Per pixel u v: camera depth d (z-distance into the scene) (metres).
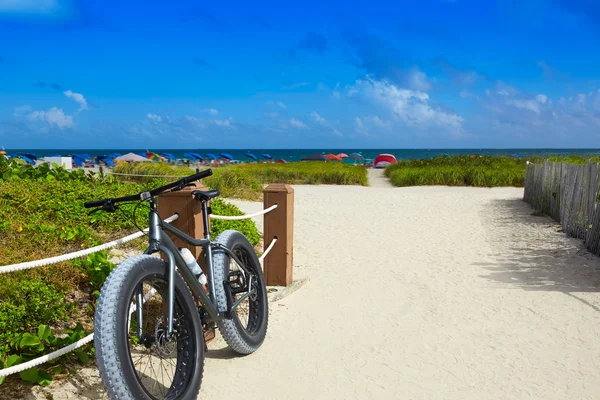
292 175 24.84
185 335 3.56
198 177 3.71
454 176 22.34
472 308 5.79
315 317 5.54
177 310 3.58
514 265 7.65
